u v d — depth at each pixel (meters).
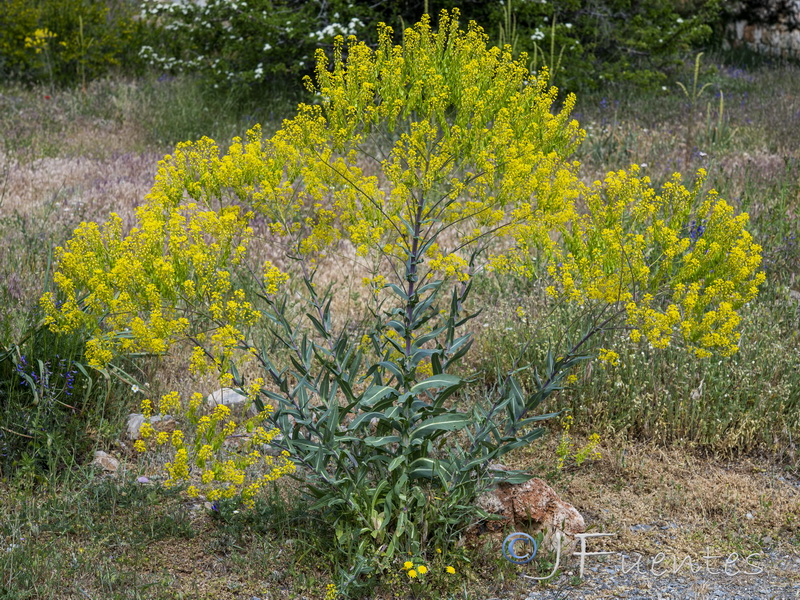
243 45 11.02
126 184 7.93
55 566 3.26
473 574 3.35
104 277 3.00
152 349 3.07
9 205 7.16
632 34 11.93
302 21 10.58
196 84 11.61
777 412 4.44
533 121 3.38
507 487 3.62
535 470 4.11
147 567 3.34
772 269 6.02
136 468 4.02
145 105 11.03
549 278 5.39
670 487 4.02
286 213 3.55
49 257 4.73
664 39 11.55
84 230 3.11
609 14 11.94
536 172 3.31
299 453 3.44
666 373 4.65
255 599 3.21
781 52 14.80
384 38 3.43
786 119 10.33
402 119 3.34
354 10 10.49
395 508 3.43
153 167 8.76
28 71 12.47
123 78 12.48
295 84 11.55
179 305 4.74
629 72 11.32
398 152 3.27
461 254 6.05
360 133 3.46
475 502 3.55
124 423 4.36
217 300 3.17
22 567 3.21
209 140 3.39
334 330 5.21
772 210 6.69
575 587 3.36
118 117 10.80
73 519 3.58
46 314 4.39
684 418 4.41
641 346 4.71
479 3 11.22
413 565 3.29
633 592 3.32
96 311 3.20
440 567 3.31
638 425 4.48
